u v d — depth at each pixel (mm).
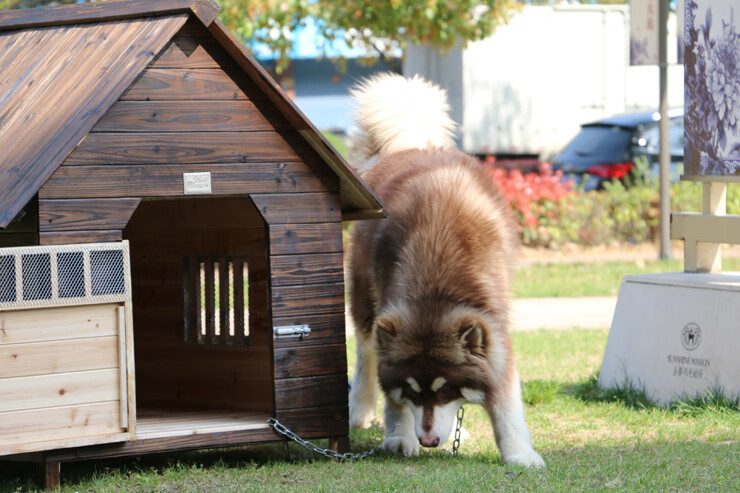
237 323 5941
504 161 18672
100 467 5012
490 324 4828
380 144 6840
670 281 6406
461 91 19031
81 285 4410
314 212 5027
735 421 5605
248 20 12820
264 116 4891
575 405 6445
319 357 5035
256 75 4746
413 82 6973
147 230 6207
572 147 18016
